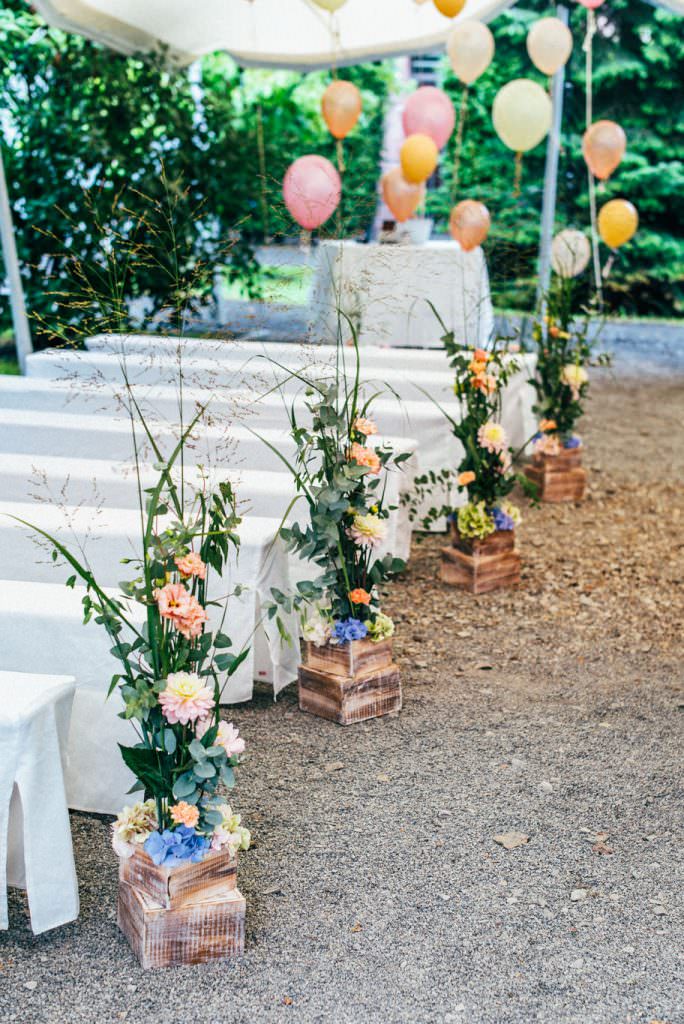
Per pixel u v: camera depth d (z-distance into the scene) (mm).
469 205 6410
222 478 4000
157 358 5441
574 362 5973
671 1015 2252
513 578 4777
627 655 4090
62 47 7875
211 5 7367
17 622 2824
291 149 9477
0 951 2441
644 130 13102
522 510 5859
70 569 3457
